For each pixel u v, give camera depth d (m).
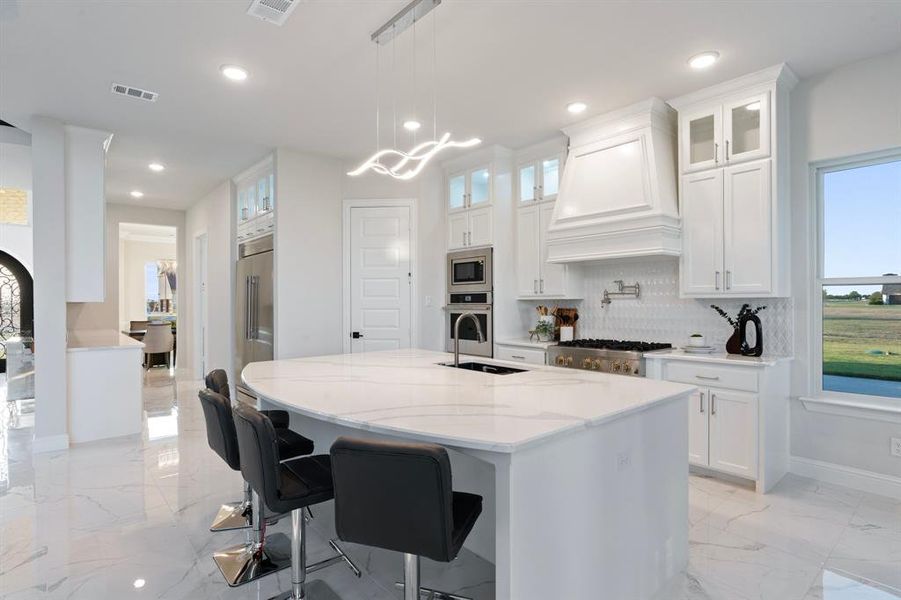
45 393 3.92
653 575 2.04
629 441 1.91
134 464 3.64
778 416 3.24
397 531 1.38
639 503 1.96
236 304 5.80
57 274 3.93
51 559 2.31
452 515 1.41
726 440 3.19
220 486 3.22
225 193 6.06
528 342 4.51
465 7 2.46
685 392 2.14
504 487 1.44
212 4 2.44
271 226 4.93
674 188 3.72
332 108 3.76
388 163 5.23
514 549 1.44
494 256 4.75
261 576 2.17
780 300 3.42
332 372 2.70
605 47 2.86
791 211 3.35
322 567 2.19
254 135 4.38
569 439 1.64
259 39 2.77
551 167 4.57
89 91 3.43
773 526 2.63
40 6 2.43
